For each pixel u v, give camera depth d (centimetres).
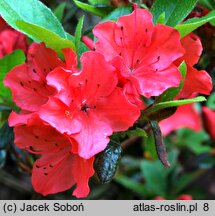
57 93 32
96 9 38
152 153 40
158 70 35
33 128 35
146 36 35
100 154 34
